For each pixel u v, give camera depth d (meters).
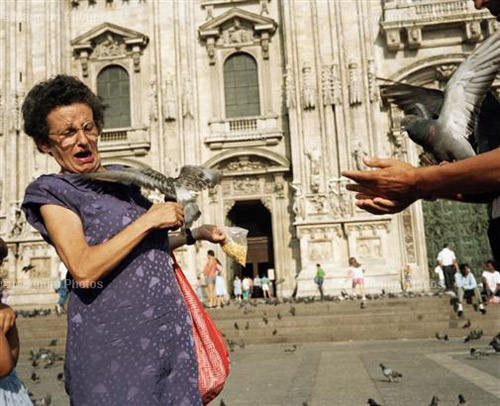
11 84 33.62
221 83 33.72
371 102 31.05
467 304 21.02
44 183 3.04
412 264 30.62
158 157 32.97
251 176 32.81
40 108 3.24
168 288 2.99
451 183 2.38
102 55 34.69
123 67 34.47
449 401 8.32
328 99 31.30
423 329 19.56
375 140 30.80
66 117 3.23
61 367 15.48
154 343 2.84
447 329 19.44
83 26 35.28
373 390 9.56
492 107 2.95
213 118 33.34
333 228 30.31
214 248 32.03
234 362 14.62
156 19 33.91
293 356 15.51
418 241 30.72
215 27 33.84
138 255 2.95
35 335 21.72
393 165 2.50
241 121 33.16
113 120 34.38
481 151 2.98
